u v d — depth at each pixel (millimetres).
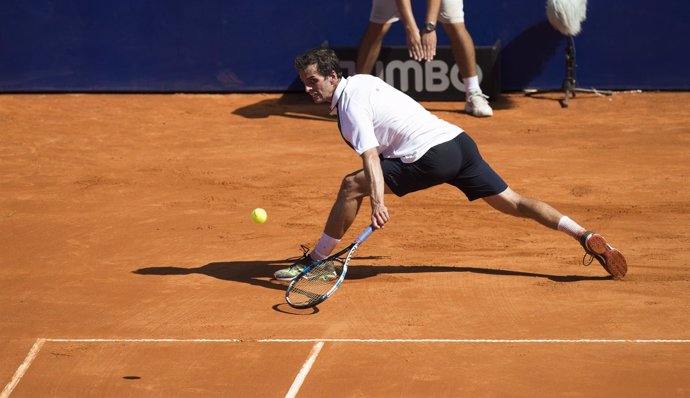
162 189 41906
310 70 27562
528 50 59594
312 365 23938
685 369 23203
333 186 42125
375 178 27062
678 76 59344
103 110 56844
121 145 49562
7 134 51438
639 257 31859
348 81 27828
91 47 60250
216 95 60531
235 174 44219
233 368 23922
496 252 32812
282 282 30125
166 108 57375
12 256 33375
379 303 28016
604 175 43375
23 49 60219
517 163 45500
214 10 59781
